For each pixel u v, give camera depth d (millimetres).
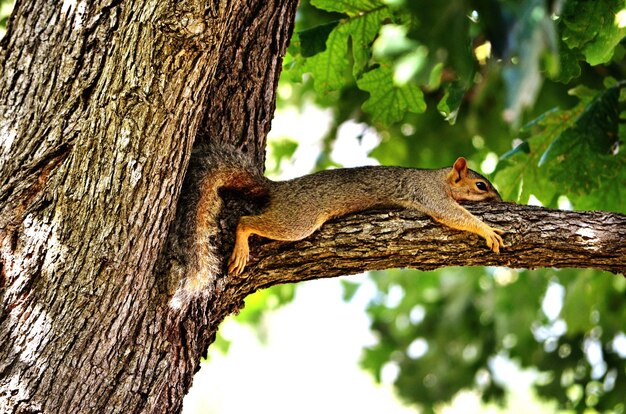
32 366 5309
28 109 5488
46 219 5418
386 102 9336
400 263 6719
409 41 4176
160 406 5707
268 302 14438
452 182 8578
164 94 5480
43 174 5434
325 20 11711
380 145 13734
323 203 7535
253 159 6953
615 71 11727
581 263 6598
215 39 5531
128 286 5590
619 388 14141
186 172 6438
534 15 3719
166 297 5844
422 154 13656
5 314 5340
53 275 5406
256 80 7039
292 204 7223
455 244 6656
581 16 7348
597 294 12875
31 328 5344
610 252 6465
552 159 8891
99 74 5465
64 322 5395
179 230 6141
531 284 14875
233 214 6766
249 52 7008
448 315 15977
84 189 5449
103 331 5496
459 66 4109
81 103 5469
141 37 5434
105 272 5480
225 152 6719
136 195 5531
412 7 4043
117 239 5504
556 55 3707
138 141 5484
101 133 5449
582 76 11688
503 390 16078
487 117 12781
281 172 13922
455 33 4055
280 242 6637
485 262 6723
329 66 9055
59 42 5527
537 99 11867
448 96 7414
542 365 14727
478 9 3955
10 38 5637
